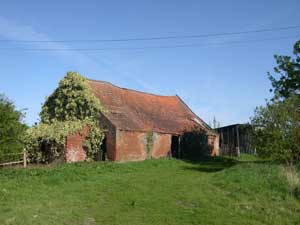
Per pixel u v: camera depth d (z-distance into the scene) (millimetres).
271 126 27766
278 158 26875
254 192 20219
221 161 40656
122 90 46719
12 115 30562
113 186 22422
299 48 35000
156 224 15648
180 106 53250
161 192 20797
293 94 32562
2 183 22328
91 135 38031
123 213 17109
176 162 37594
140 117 42906
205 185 22484
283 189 20359
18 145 31547
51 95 41000
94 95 39688
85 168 29031
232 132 50406
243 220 16266
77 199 19406
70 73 39500
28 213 16641
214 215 16812
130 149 38438
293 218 16797
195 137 47125
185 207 18078
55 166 31297
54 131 36812
